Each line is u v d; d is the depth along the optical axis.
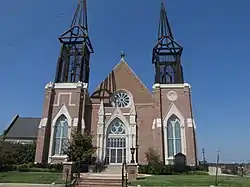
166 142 39.69
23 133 62.69
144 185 20.12
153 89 43.56
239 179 24.12
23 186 19.50
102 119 42.09
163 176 28.12
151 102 43.84
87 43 49.12
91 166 35.59
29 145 45.97
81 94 42.69
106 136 41.59
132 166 24.30
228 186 19.77
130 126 41.69
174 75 45.34
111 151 41.16
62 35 47.19
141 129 42.16
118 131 42.16
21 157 42.91
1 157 33.75
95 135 41.84
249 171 33.88
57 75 44.47
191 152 38.56
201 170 36.19
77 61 46.09
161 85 43.56
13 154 40.09
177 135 40.47
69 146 33.62
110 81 46.88
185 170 35.50
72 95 42.41
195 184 20.45
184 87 43.00
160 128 40.00
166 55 47.38
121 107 43.84
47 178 23.44
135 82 46.16
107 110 43.16
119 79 46.81
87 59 49.38
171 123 41.38
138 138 41.59
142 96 44.62
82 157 32.00
